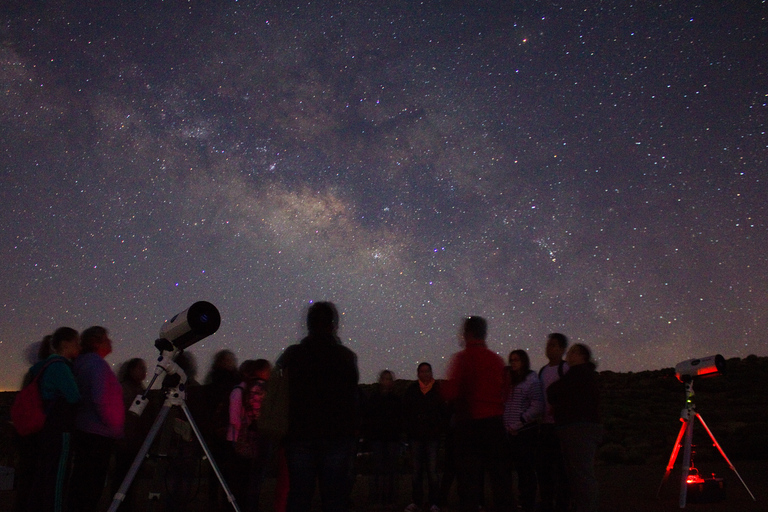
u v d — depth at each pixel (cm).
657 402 3572
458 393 582
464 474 571
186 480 742
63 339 593
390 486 937
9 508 864
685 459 847
